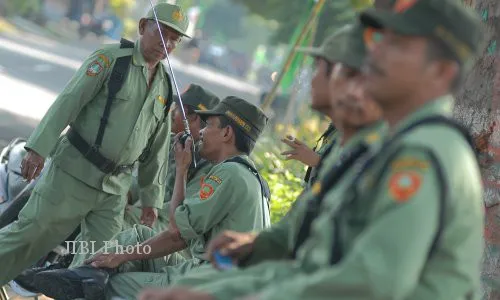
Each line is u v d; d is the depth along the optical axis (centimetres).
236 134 736
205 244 732
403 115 359
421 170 334
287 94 1991
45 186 853
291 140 777
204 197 712
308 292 334
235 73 6016
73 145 852
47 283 722
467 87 706
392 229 328
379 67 352
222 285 402
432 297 348
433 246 335
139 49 847
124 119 848
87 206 861
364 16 361
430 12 348
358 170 359
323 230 364
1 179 927
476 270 359
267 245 470
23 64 3447
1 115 2073
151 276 734
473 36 352
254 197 716
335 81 418
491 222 687
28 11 5406
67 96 827
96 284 720
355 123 389
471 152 355
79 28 5359
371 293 325
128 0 5566
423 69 348
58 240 866
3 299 879
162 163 895
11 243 852
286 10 3353
